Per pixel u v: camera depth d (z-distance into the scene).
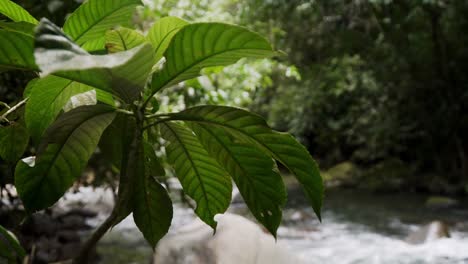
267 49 0.87
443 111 9.42
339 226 6.31
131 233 5.20
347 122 10.91
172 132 1.11
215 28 0.85
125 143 1.04
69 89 1.00
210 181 1.20
